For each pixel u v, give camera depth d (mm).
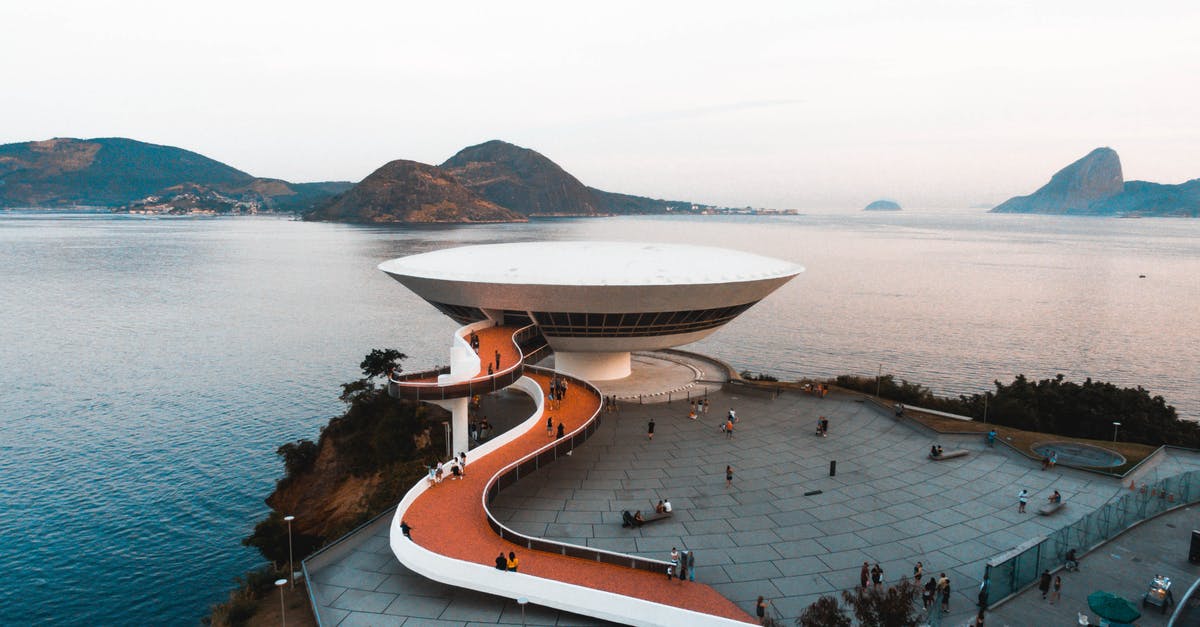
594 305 55844
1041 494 41438
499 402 64375
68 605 48188
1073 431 58594
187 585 50844
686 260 60062
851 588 30984
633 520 37000
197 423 84812
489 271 56656
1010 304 183000
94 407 90812
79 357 118438
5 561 53531
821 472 44938
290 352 123500
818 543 35219
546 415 48344
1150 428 55125
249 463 72438
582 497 40719
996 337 136750
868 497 41031
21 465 71438
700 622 26062
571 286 53625
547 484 42656
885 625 23328
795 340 134875
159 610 47844
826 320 158375
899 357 119250
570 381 56875
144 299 187375
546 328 59750
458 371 47406
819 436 51969
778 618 28312
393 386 45312
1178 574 30422
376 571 33062
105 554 54812
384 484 53094
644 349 62656
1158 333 140875
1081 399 60250
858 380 69375
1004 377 104562
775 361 116938
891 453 48500
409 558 30312
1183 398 93500
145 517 60750
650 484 42750
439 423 60719
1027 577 29797
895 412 56062
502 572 28719
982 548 34812
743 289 57938
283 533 47719
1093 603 24438
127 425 83875
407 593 30953
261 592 33500
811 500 40562
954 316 163625
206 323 151875
